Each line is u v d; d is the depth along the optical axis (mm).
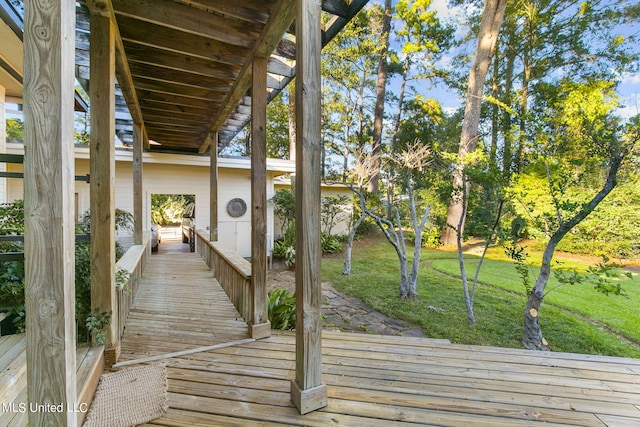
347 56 14586
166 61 3014
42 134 1064
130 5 2230
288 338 2766
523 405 1839
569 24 12023
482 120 14352
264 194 2803
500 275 7340
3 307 2145
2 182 4273
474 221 5215
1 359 1724
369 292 6117
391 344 2652
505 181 5066
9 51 3037
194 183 8094
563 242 8031
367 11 14297
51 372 1098
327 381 2049
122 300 2775
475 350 2576
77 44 2797
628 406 1855
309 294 1748
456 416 1720
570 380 2137
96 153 2156
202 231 7422
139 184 5238
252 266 2758
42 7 1050
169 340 2672
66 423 1109
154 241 8117
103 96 2160
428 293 6043
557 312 4895
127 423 1610
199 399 1826
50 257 1088
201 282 4746
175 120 5117
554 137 5762
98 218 2166
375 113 14539
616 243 6914
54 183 1081
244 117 5250
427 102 14125
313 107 1750
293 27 2863
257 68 2775
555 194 4848
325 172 17000
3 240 1988
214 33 2527
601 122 5285
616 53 11555
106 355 2180
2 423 1361
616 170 3525
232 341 2662
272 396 1865
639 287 6051
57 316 1099
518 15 12875
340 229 12781
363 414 1718
